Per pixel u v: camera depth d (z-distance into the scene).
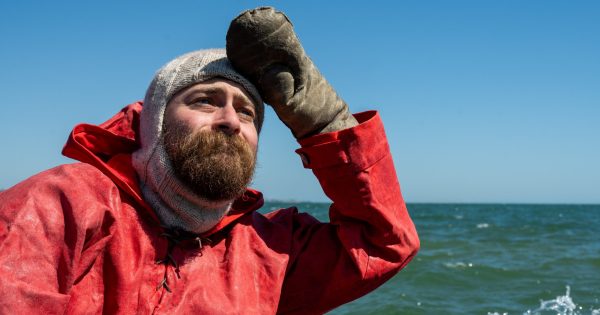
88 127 2.05
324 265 2.23
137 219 1.89
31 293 1.48
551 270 11.22
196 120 1.89
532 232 25.81
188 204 1.92
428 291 8.70
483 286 9.29
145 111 1.99
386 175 2.21
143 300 1.78
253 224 2.20
